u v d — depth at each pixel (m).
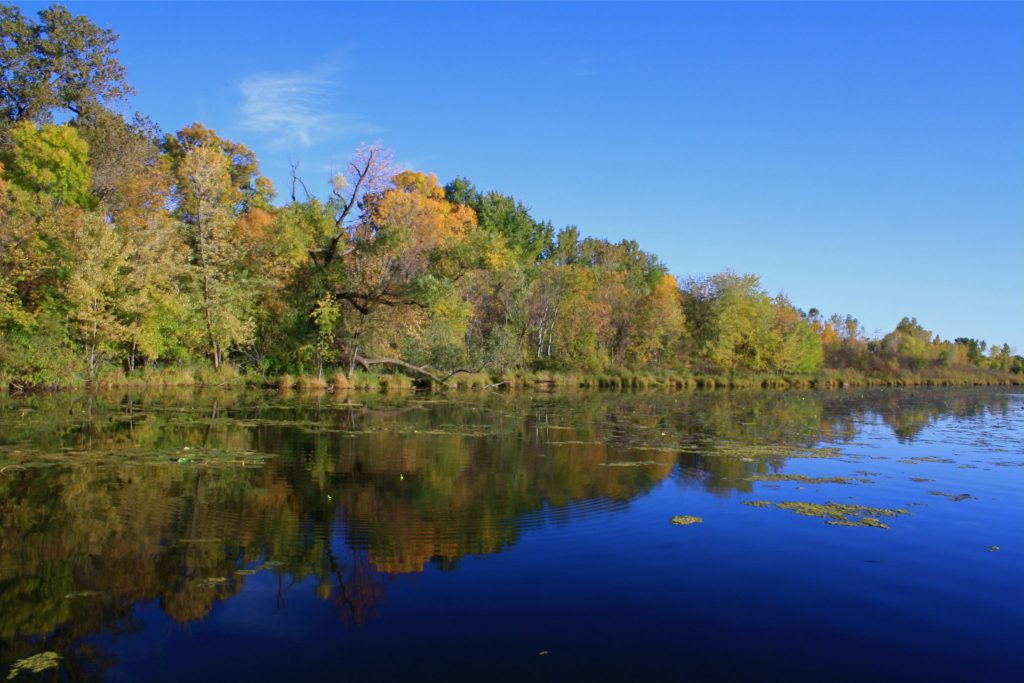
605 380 48.78
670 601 6.69
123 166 36.72
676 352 59.00
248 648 5.55
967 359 108.94
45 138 31.80
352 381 35.81
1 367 25.97
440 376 39.81
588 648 5.65
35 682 4.97
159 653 5.45
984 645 5.85
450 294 38.19
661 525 9.37
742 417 26.33
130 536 8.40
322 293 35.97
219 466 12.72
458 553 8.03
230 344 34.84
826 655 5.62
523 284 49.09
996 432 22.55
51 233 27.42
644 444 17.25
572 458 14.75
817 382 63.56
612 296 56.34
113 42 41.59
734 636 5.93
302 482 11.56
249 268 35.84
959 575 7.56
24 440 15.04
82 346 29.48
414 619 6.16
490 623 6.10
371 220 37.78
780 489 11.96
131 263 29.98
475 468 13.29
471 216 61.44
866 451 17.03
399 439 17.03
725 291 60.06
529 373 45.50
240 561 7.63
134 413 20.62
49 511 9.39
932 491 12.06
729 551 8.25
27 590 6.71
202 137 49.84
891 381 72.12
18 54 38.06
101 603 6.43
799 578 7.37
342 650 5.54
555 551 8.15
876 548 8.48
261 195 50.03
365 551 8.04
